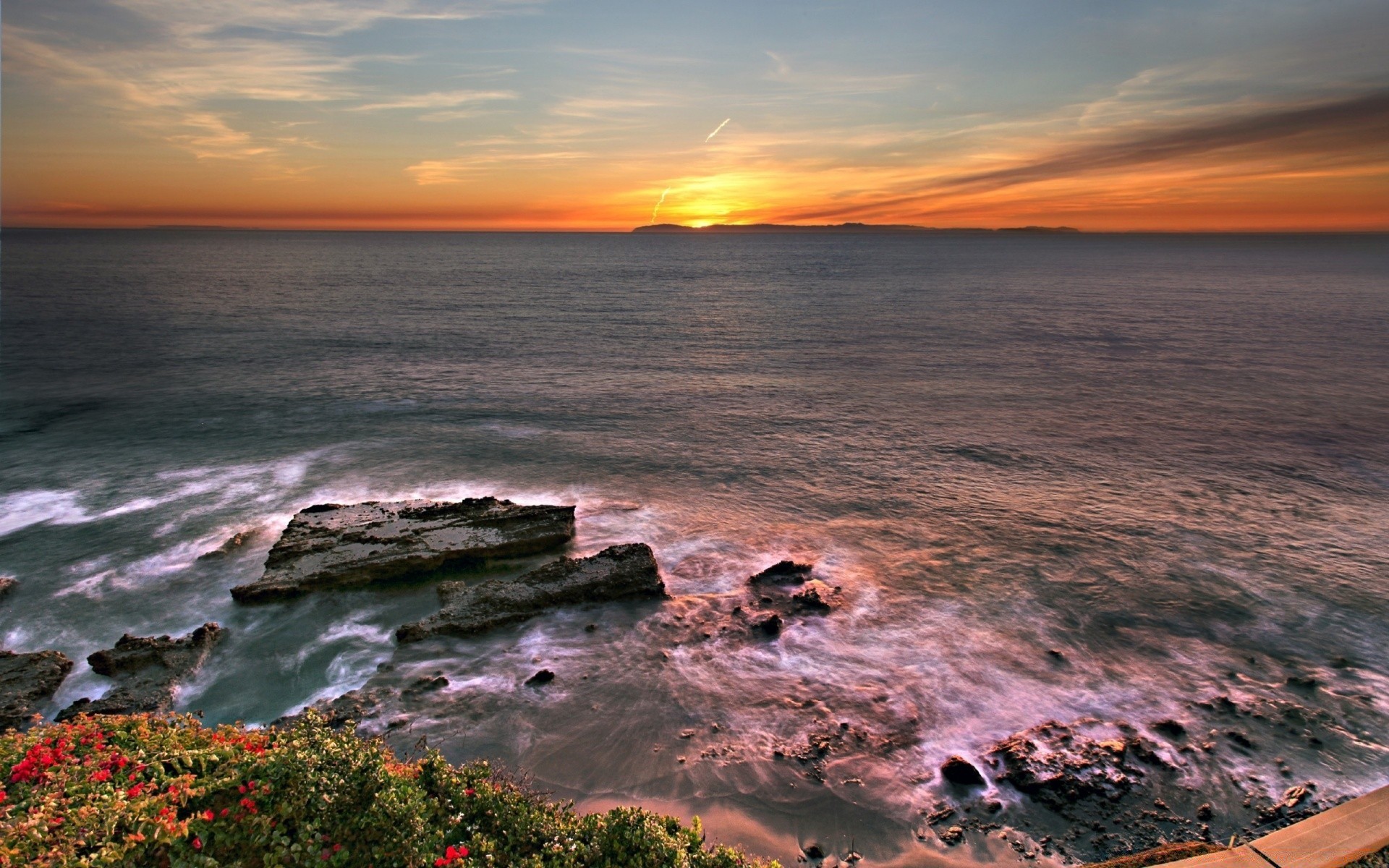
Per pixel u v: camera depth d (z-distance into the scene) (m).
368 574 23.33
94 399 47.31
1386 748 15.95
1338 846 11.53
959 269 199.00
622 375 56.47
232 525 27.81
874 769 15.57
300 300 104.88
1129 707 17.55
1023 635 20.75
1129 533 27.56
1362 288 133.62
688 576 24.33
